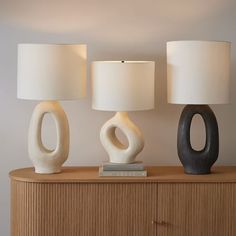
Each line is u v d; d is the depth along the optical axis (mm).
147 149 2879
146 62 2447
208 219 2422
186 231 2422
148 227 2412
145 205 2406
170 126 2873
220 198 2418
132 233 2412
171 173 2539
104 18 2816
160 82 2854
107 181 2383
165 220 2416
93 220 2402
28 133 2568
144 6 2820
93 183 2389
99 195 2395
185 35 2842
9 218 2877
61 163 2529
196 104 2445
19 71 2441
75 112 2854
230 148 2879
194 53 2379
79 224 2400
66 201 2393
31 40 2811
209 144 2504
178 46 2406
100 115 2859
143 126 2873
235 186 2420
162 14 2828
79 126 2861
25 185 2393
